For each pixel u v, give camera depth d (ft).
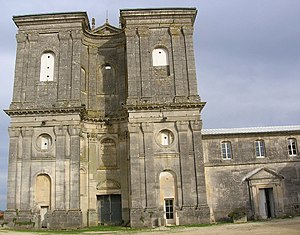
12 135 125.39
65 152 124.36
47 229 116.57
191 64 134.10
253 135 139.95
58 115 127.13
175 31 137.49
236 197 133.90
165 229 106.11
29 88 130.82
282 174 137.08
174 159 124.57
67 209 119.65
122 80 143.54
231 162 136.87
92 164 134.31
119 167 134.82
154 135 126.31
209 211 119.75
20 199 120.57
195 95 130.21
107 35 147.74
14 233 100.32
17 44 135.13
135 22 137.69
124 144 135.64
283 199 134.41
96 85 143.64
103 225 129.49
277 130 141.59
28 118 126.93
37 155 124.26
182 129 126.41
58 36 136.36
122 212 129.39
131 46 135.03
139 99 129.29
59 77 131.64
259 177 134.62
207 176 135.33
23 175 122.42
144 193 120.98
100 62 146.61
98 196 133.69
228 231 90.43
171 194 122.21
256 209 132.26
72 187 121.29
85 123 136.56
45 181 123.03
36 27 137.08
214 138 138.92
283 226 95.25
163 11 138.10
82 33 139.54
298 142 140.77
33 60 133.80
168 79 132.77
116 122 138.82
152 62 134.62
